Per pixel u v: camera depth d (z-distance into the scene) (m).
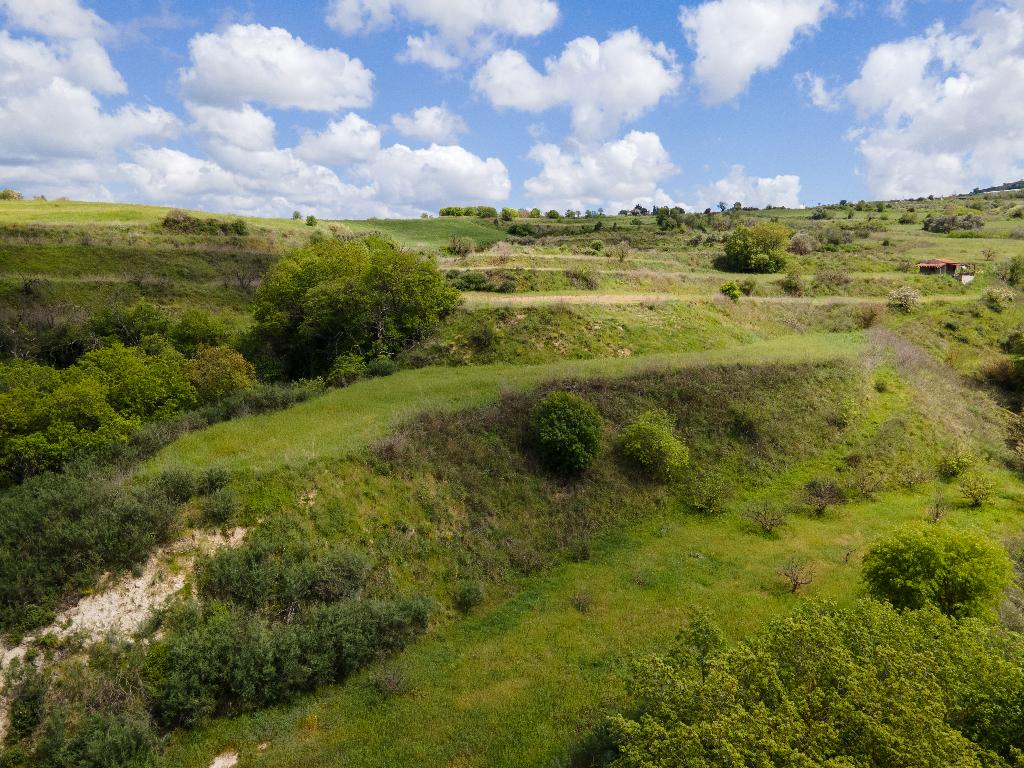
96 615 13.36
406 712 12.95
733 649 9.98
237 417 24.56
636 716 11.38
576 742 11.65
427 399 25.28
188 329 37.25
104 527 14.26
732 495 23.64
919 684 8.73
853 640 10.42
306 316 37.12
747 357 31.73
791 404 28.55
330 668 13.80
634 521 21.77
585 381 26.89
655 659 10.29
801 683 9.18
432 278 37.28
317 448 19.80
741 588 17.66
